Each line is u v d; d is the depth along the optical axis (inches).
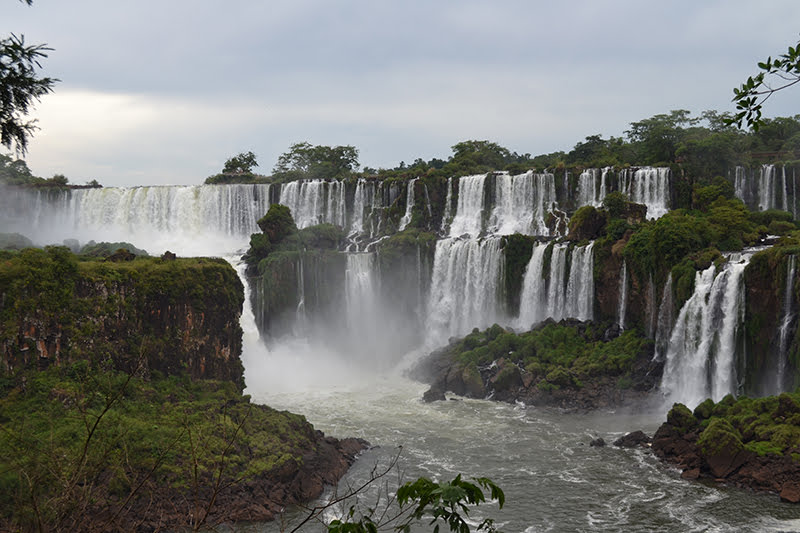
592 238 3622.0
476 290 3887.8
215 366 2787.9
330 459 2224.4
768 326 2640.3
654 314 3147.1
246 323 3676.2
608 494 2017.7
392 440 2522.1
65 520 612.4
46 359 2278.5
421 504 476.1
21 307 2242.9
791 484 1977.1
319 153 6240.2
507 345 3302.2
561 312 3590.1
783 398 2218.3
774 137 4643.2
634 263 3225.9
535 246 3727.9
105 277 2482.8
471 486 477.1
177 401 2388.0
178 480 1860.2
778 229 3452.3
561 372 2999.5
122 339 2509.8
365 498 1999.3
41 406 2057.1
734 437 2114.9
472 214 4404.5
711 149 3964.1
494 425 2694.4
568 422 2728.8
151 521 1683.1
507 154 6067.9
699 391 2832.2
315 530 1797.5
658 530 1792.6
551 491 2044.8
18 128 758.5
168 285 2632.9
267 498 1943.9
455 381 3176.7
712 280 2847.0
